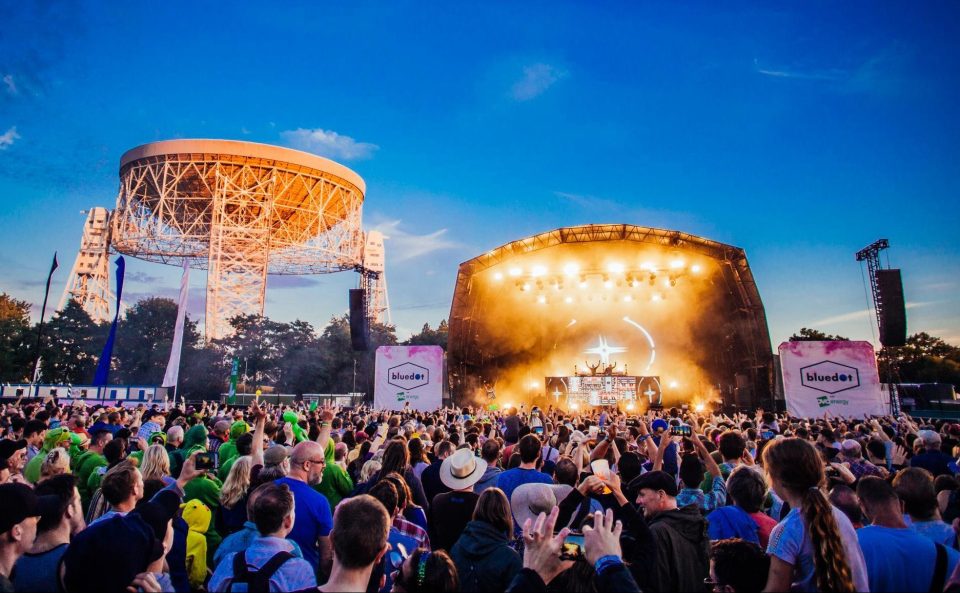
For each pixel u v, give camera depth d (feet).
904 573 11.90
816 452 11.74
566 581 10.69
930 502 14.29
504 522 13.47
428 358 92.48
